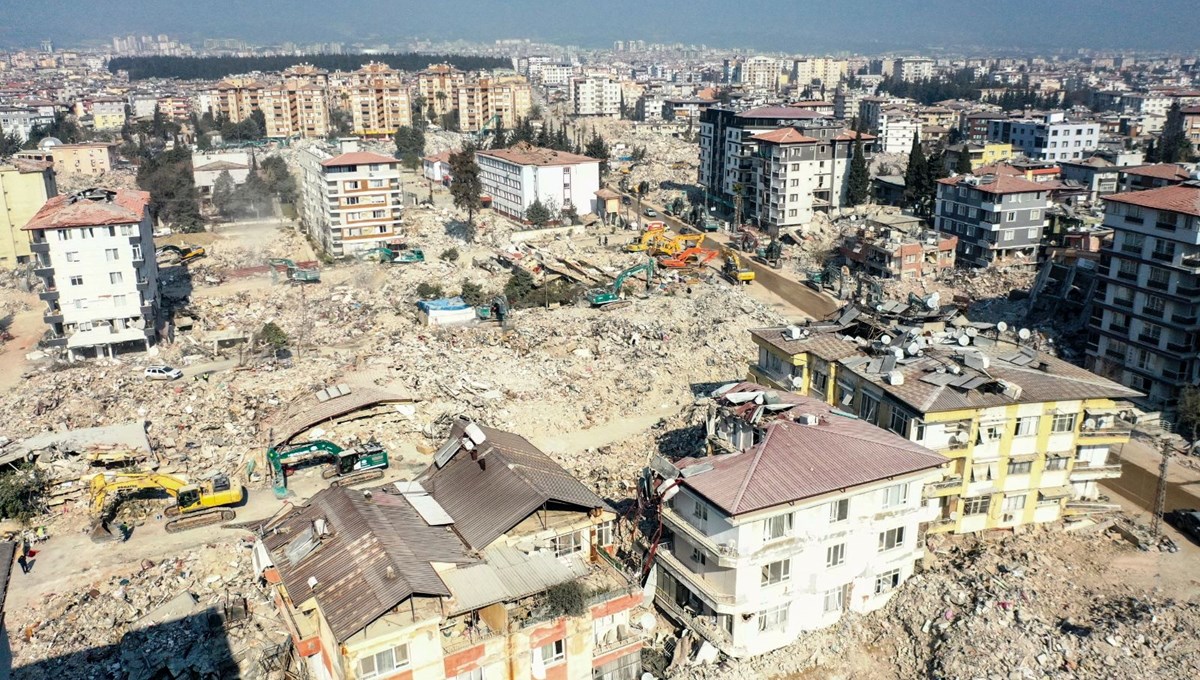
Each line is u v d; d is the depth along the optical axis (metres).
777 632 51.09
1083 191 160.00
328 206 148.88
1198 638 50.91
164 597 54.84
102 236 100.75
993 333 72.38
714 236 169.38
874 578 53.88
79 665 48.94
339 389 80.75
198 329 113.06
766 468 50.22
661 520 53.03
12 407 84.75
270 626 51.84
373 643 39.12
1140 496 70.06
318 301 122.12
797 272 142.75
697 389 91.88
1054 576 57.69
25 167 147.88
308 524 47.84
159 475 64.88
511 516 48.22
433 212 181.25
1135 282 89.06
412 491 52.19
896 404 59.53
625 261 147.38
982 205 134.88
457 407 82.81
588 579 47.53
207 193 196.88
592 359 97.44
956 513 60.59
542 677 44.72
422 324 111.00
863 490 50.59
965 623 51.50
